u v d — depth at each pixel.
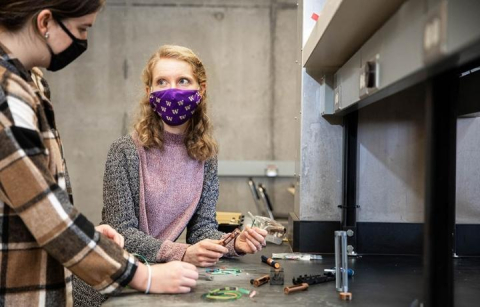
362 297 1.05
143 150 1.43
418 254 1.65
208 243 1.29
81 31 0.90
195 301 0.98
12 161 0.78
